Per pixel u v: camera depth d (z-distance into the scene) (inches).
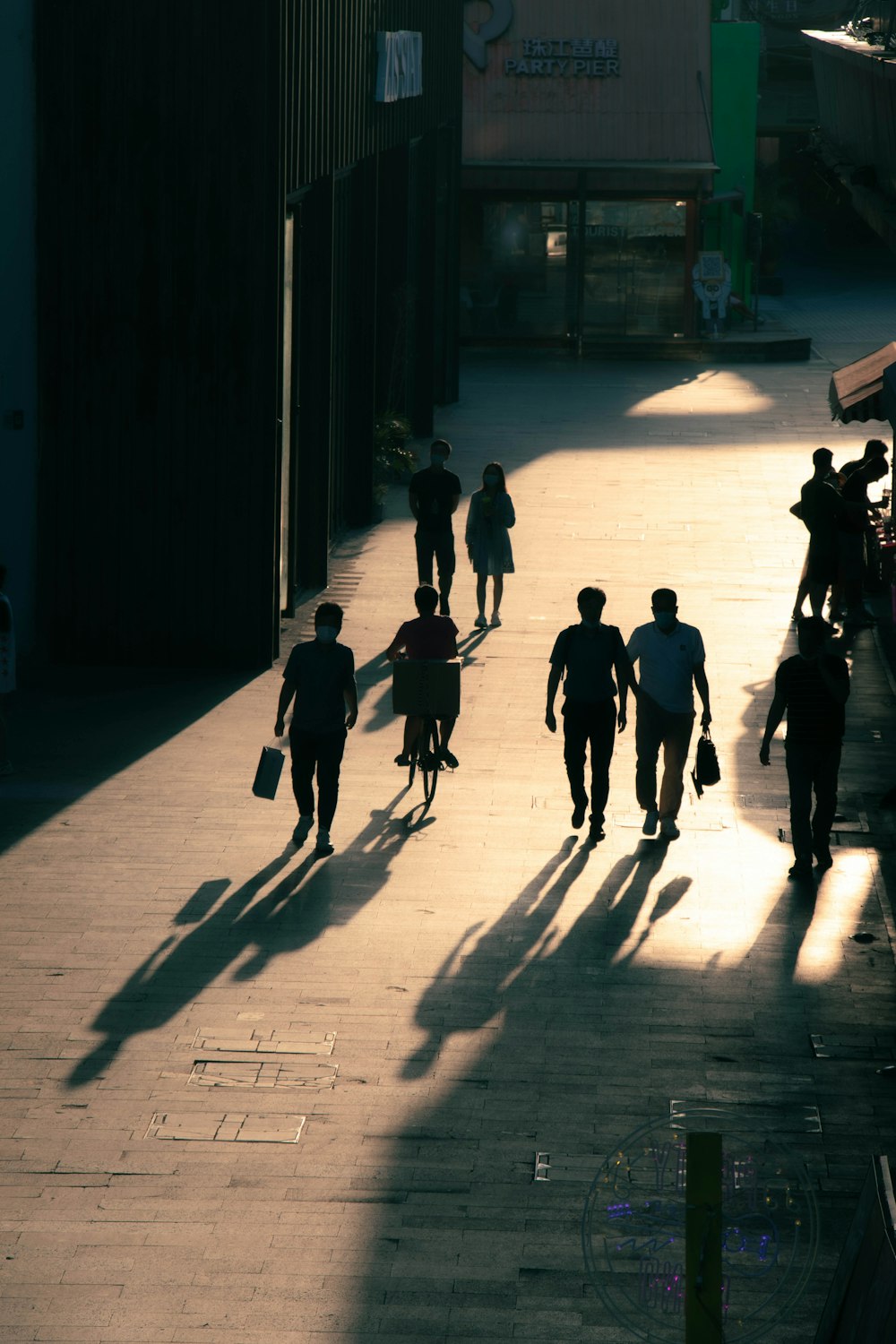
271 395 1556.3
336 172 1883.6
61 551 1598.2
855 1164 777.6
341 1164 781.9
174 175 1528.1
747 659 1617.9
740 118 4239.7
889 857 1166.3
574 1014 933.8
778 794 1289.4
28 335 1558.8
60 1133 805.9
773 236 4672.7
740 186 4286.4
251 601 1595.7
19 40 1514.5
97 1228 728.3
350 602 1835.6
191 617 1604.3
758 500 2311.8
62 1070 864.9
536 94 3683.6
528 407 3073.3
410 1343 651.5
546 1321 665.6
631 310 3762.3
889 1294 490.6
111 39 1513.3
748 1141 796.0
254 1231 727.1
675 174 3683.6
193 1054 883.4
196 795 1272.1
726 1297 619.8
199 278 1540.4
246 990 956.0
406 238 2554.1
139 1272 696.4
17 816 1222.3
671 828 1198.9
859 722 1461.6
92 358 1561.3
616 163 3659.0
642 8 3649.1
